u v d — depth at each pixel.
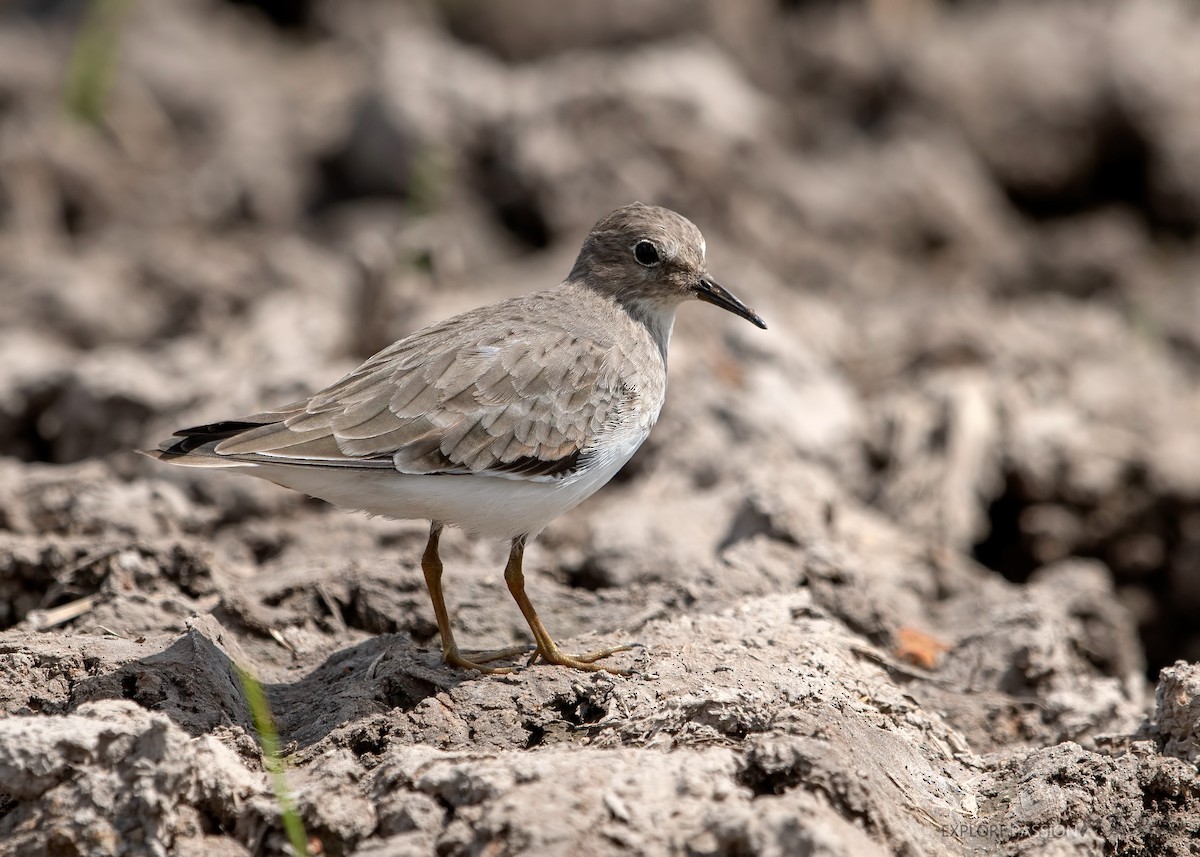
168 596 10.83
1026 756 9.66
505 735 9.27
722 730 8.68
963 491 15.24
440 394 9.87
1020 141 23.86
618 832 7.50
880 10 26.09
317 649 10.77
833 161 23.12
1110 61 24.16
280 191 21.80
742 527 12.82
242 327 17.34
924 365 17.77
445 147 21.09
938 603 13.48
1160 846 8.63
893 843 7.88
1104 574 14.16
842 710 9.51
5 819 7.86
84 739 7.87
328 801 7.98
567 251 19.98
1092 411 16.97
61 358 16.72
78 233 21.52
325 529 13.16
